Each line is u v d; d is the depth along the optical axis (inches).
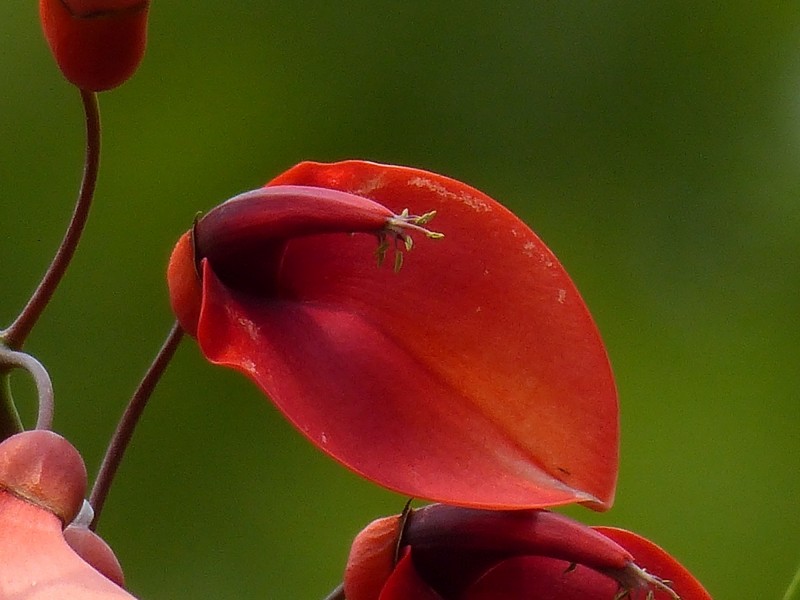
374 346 22.6
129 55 22.9
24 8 32.9
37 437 21.8
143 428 32.1
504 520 22.7
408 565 22.8
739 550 33.4
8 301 32.5
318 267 22.8
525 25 34.2
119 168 33.2
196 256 22.6
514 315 22.6
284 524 32.5
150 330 32.4
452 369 22.6
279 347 22.5
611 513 33.5
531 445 22.4
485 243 22.6
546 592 23.0
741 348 34.4
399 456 22.3
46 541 21.1
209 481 32.4
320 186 22.7
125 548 31.9
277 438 32.5
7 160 32.5
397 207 22.7
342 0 33.7
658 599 23.0
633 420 34.1
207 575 32.1
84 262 32.6
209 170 33.5
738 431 33.9
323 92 34.1
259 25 33.0
